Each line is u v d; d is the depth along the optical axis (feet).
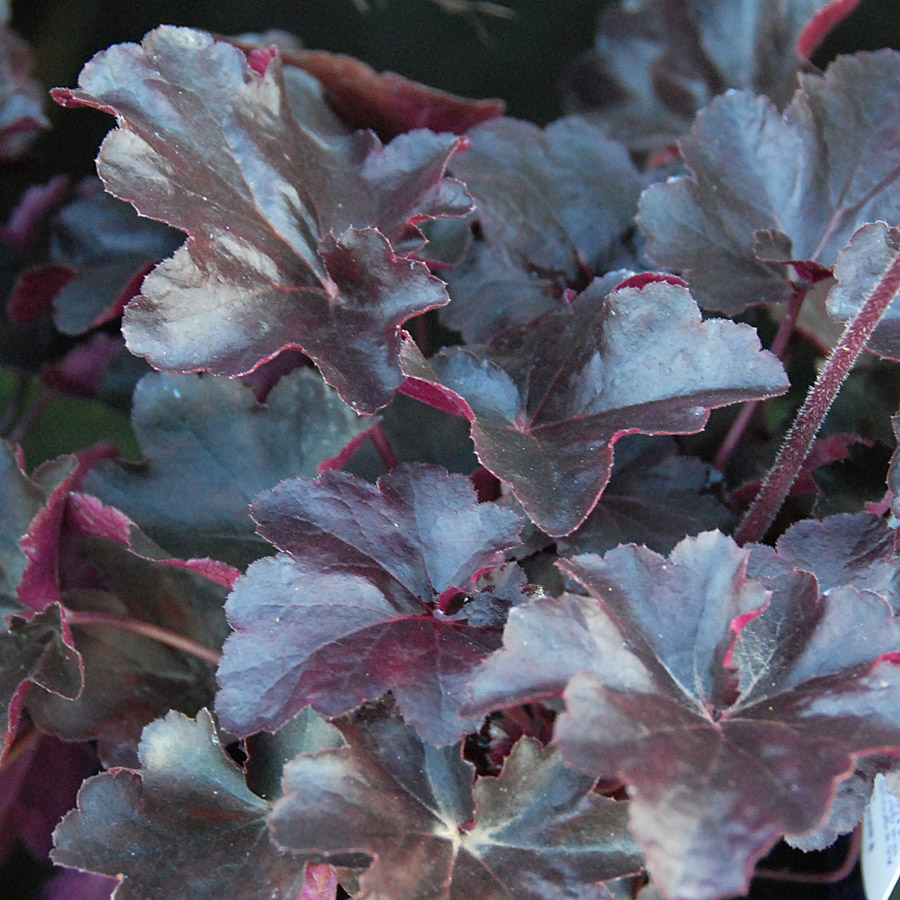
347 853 2.94
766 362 3.04
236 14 5.02
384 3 5.01
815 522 3.08
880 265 3.08
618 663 2.87
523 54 5.12
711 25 4.44
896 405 3.31
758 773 2.81
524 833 2.95
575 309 3.17
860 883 3.17
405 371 3.00
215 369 2.99
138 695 3.20
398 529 3.03
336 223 3.19
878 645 2.91
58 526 3.20
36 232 3.91
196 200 3.05
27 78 4.21
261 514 3.01
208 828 2.99
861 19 4.41
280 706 2.93
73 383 3.61
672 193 3.28
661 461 3.20
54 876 3.24
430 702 2.93
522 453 3.04
